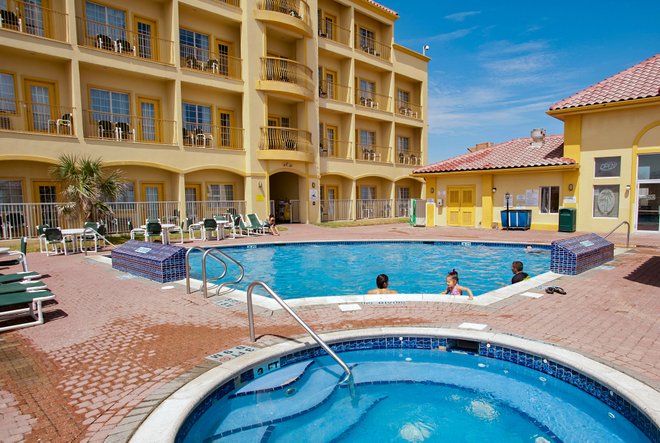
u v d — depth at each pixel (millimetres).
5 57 15992
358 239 16125
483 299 6609
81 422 3186
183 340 5004
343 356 4938
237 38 22750
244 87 21969
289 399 4090
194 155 20172
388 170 30562
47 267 10664
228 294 7441
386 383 4402
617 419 3545
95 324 5738
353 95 27891
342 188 28812
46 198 17016
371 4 28969
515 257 13008
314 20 25000
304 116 24641
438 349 4992
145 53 19828
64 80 17297
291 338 4957
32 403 3508
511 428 3637
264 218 22609
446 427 3658
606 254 10109
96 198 15484
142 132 19672
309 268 12070
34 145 15656
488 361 4766
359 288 9789
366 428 3656
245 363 4207
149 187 19734
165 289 7918
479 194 21219
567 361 4059
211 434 3570
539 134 21031
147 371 4105
